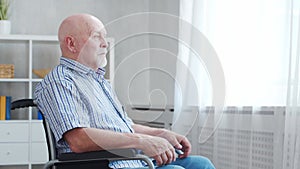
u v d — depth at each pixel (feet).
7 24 14.46
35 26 15.39
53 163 5.67
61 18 15.53
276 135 9.15
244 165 10.20
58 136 5.91
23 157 14.01
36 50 15.37
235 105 10.52
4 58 15.19
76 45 6.23
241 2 10.55
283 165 8.70
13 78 14.25
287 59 9.04
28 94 15.16
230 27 10.85
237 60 10.56
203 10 11.97
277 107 9.16
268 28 9.59
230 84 10.68
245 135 10.21
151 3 15.80
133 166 6.53
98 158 5.67
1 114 14.12
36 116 15.19
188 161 6.61
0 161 13.88
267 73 9.54
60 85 5.96
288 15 9.03
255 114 9.78
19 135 13.99
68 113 5.85
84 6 15.70
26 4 15.35
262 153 9.57
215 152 11.05
